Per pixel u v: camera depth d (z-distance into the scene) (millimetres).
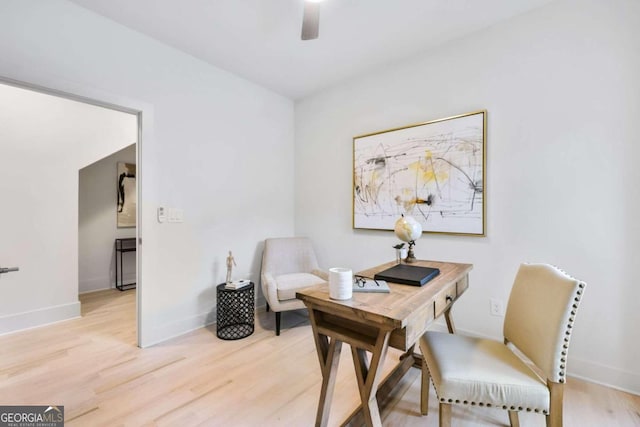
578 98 1818
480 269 2193
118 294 3709
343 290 1155
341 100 3061
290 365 2006
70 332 2529
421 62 2477
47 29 1804
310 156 3381
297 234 3531
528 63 1982
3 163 2547
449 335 1477
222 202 2826
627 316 1690
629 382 1685
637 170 1654
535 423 1457
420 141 2457
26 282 2629
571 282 1078
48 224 2756
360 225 2881
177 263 2480
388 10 1953
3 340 2363
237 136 2943
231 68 2768
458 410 1568
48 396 1650
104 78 2039
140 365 1988
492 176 2131
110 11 1981
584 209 1807
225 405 1587
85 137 2984
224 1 1884
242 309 2564
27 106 2676
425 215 2436
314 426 1430
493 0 1871
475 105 2199
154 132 2311
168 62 2393
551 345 1079
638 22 1651
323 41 2326
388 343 1060
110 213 4031
